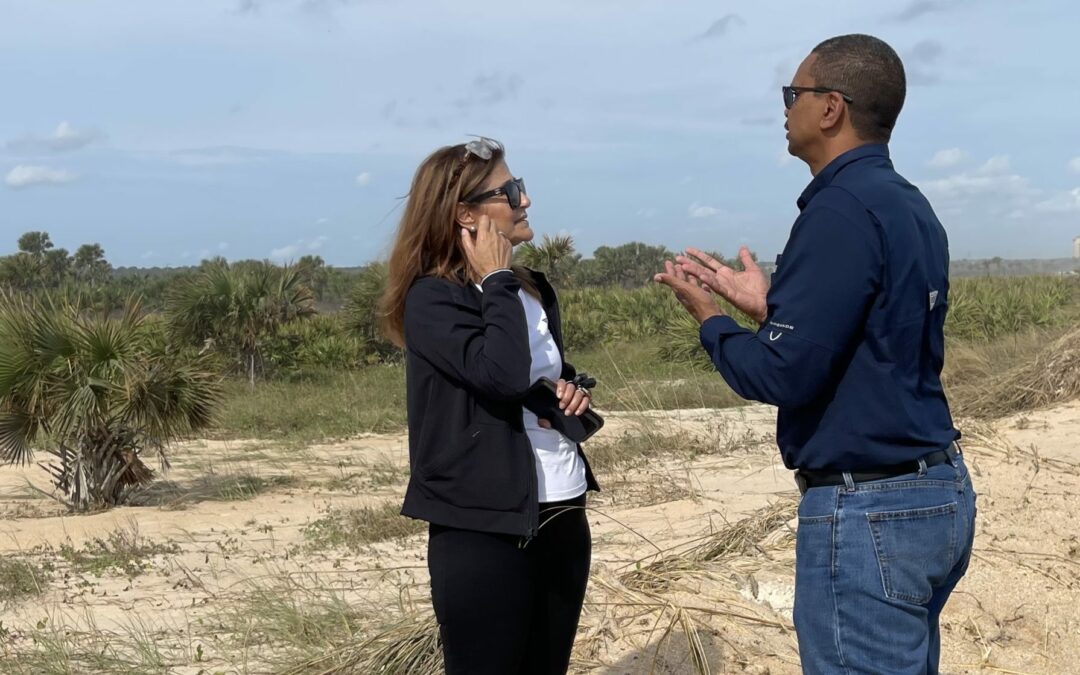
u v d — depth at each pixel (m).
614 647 3.69
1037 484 5.71
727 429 9.77
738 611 3.94
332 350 19.16
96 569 5.97
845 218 2.22
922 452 2.29
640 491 7.02
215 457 10.58
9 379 7.84
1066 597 4.28
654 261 45.19
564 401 2.53
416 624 3.91
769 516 5.12
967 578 4.46
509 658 2.55
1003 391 9.10
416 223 2.56
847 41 2.38
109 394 8.01
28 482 8.96
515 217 2.57
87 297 8.64
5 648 4.47
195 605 5.10
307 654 4.04
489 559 2.48
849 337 2.22
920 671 2.35
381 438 12.00
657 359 17.50
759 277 2.62
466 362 2.39
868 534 2.28
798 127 2.44
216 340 17.92
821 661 2.37
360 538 6.55
